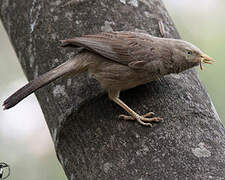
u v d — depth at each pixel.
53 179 15.18
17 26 10.02
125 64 8.38
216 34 16.09
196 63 8.59
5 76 16.47
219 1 16.73
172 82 8.45
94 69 8.53
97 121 7.96
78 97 8.33
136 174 7.02
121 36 8.53
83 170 7.63
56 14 9.27
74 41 8.23
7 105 8.08
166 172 6.89
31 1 9.76
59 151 8.30
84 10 9.11
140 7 9.33
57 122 8.37
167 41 8.60
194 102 7.98
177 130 7.41
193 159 6.98
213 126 7.66
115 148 7.46
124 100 8.35
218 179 6.71
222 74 14.67
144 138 7.41
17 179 15.23
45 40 9.15
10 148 15.86
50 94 8.70
